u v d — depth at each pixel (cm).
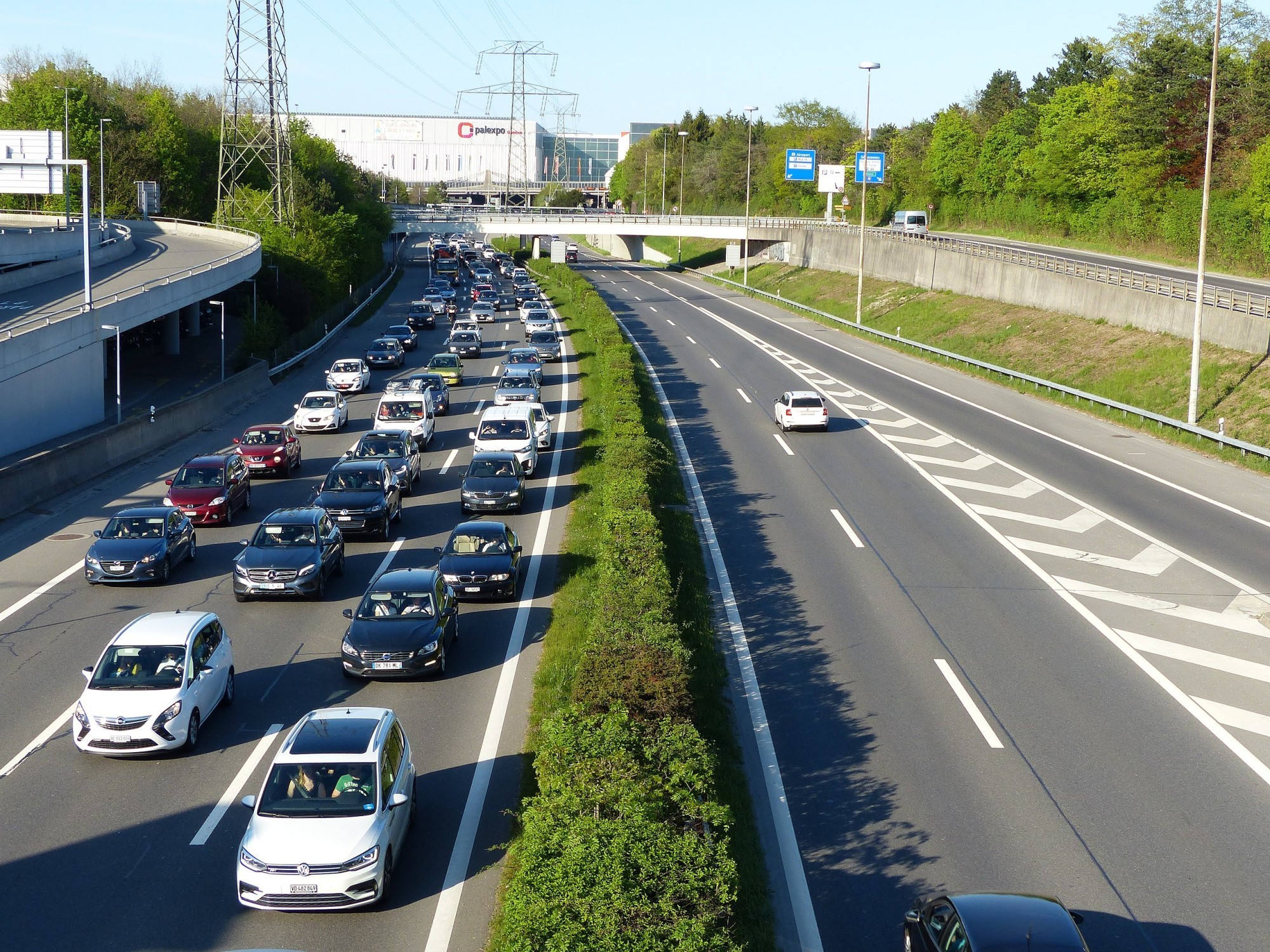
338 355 6306
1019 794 1521
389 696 1869
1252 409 3662
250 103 11750
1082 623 2152
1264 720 1745
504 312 8294
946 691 1852
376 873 1246
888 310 6888
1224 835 1420
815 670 1942
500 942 1099
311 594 2336
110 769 1608
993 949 997
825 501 3052
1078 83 11731
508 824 1455
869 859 1365
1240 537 2677
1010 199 10206
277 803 1301
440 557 2386
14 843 1394
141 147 9412
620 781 1226
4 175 5169
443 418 4541
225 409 4578
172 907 1260
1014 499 3034
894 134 13338
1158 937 1209
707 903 1059
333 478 2914
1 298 4553
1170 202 7588
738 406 4466
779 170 13650
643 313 7669
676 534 2638
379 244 10506
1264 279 6231
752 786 1545
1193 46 7750
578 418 4353
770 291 9069
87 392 3956
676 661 1606
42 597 2362
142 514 2573
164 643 1722
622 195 18075
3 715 1781
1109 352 4638
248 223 7325
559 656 1991
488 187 19638
